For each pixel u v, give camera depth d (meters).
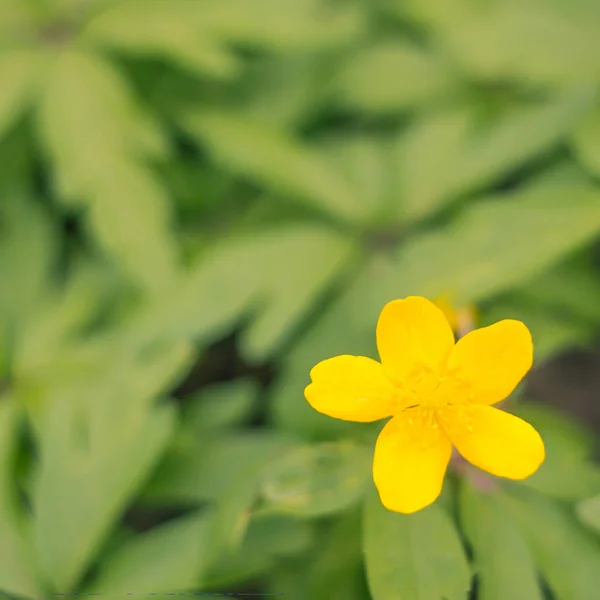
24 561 0.19
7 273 0.22
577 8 0.22
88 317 0.22
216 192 0.23
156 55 0.23
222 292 0.21
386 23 0.24
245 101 0.23
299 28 0.22
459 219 0.21
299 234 0.21
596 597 0.18
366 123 0.23
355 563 0.19
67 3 0.22
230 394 0.21
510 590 0.18
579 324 0.21
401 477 0.18
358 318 0.21
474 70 0.22
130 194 0.21
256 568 0.19
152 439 0.20
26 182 0.23
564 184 0.21
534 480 0.19
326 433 0.20
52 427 0.20
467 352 0.18
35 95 0.22
